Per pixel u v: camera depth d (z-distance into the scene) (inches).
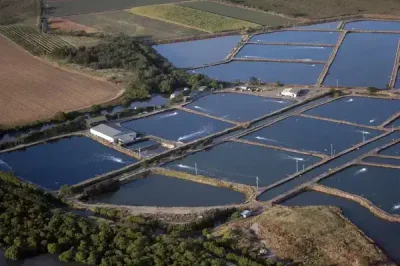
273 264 3639.3
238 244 3873.0
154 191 4736.7
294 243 3863.2
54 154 5442.9
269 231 4003.4
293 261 3715.6
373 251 3767.2
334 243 3846.0
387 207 4330.7
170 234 4030.5
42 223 4222.4
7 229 4160.9
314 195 4559.5
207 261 3631.9
